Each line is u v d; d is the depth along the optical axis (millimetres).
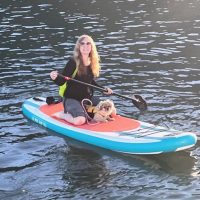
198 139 7059
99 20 15008
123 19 15133
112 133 7008
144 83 9398
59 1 18359
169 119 7723
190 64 10570
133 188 5891
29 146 6984
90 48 7250
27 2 18172
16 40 12664
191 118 7738
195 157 6617
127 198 5680
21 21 14914
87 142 7047
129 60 10875
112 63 10656
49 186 5969
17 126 7609
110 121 7320
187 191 5793
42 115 7746
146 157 6652
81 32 13406
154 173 6230
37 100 8273
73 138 7195
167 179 6082
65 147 6953
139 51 11578
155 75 9859
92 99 7531
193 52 11461
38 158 6648
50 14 15969
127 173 6238
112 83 9414
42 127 7586
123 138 6855
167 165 6422
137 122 7242
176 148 6598
